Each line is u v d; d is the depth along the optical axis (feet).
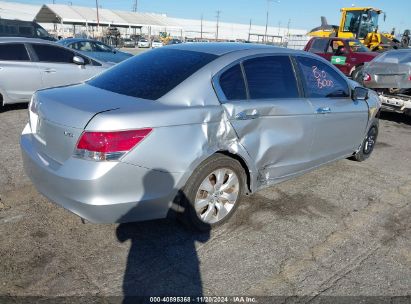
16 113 24.79
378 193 14.66
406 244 11.16
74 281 8.90
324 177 15.97
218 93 10.65
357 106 15.55
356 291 9.05
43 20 185.16
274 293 8.85
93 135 8.68
